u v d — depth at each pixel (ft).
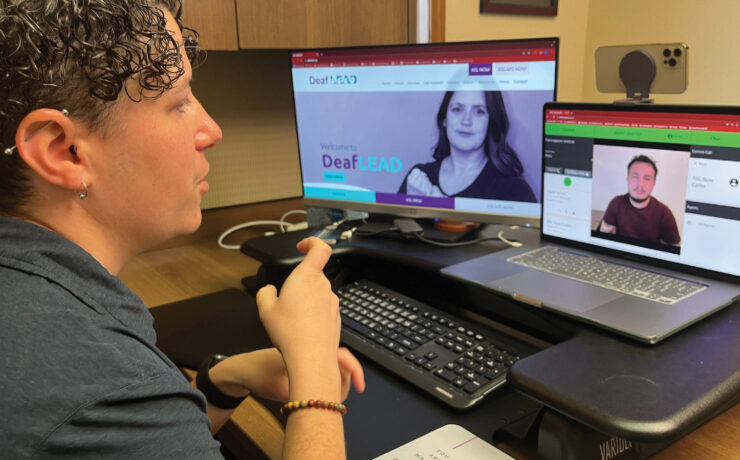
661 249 2.89
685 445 2.23
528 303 2.69
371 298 3.34
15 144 1.43
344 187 4.31
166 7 1.73
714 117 2.55
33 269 1.43
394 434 2.23
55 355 1.31
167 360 1.63
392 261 3.62
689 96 6.62
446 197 3.92
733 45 6.11
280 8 4.72
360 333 2.97
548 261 3.17
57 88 1.41
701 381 2.02
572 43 7.29
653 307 2.52
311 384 1.69
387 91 3.91
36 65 1.37
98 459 1.30
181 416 1.46
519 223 3.71
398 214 4.14
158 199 1.66
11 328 1.30
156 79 1.55
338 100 4.10
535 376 2.10
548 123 3.23
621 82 3.37
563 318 2.63
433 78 3.74
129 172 1.58
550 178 3.33
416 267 3.48
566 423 1.99
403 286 3.77
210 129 1.82
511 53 3.45
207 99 5.43
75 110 1.46
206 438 1.50
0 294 1.35
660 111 2.74
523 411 2.34
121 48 1.47
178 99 1.66
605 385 2.02
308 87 4.18
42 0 1.37
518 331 2.99
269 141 5.90
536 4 6.64
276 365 2.27
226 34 4.50
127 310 1.58
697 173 2.67
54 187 1.53
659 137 2.77
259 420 2.43
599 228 3.15
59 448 1.24
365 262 4.02
